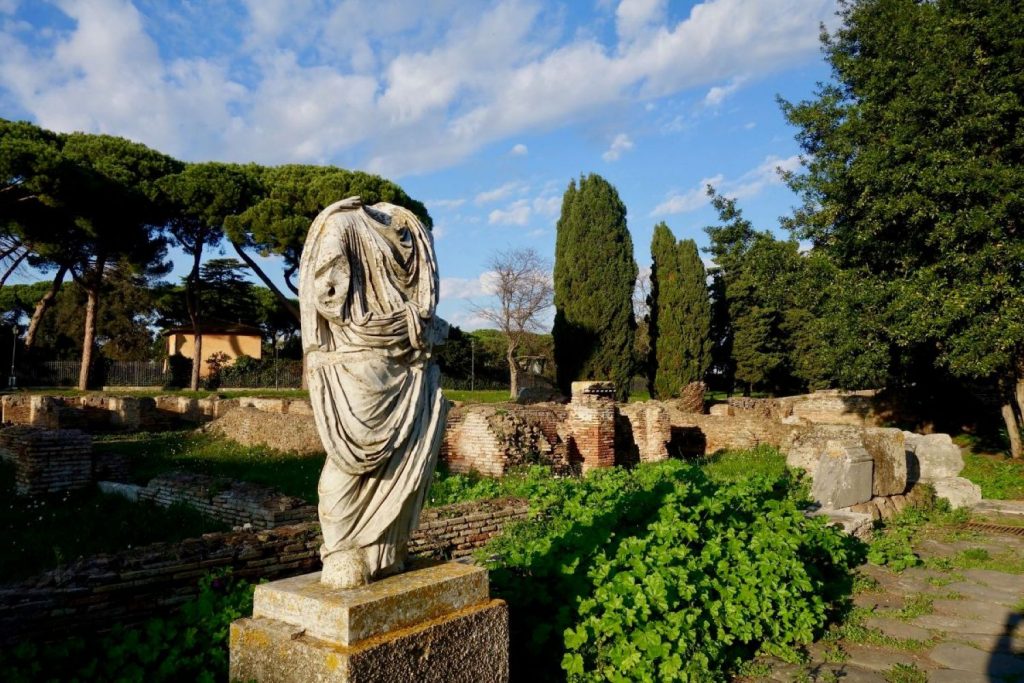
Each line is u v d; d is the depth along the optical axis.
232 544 6.00
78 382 39.91
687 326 32.38
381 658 3.17
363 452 3.49
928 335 15.66
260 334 45.72
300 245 31.12
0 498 12.22
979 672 5.72
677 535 6.70
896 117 15.92
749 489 9.39
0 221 28.17
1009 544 10.16
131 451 18.42
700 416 21.16
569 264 30.12
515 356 40.09
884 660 5.96
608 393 17.36
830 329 19.02
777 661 5.83
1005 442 18.69
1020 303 14.01
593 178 30.27
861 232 17.06
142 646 4.26
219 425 21.91
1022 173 13.73
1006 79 14.38
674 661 4.79
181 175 30.64
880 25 17.56
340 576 3.50
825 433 12.24
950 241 14.73
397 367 3.72
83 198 27.53
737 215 26.28
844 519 9.90
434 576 3.73
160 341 49.34
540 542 6.33
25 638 4.63
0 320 44.44
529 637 4.76
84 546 8.55
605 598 5.14
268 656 3.32
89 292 34.59
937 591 7.87
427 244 4.11
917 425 22.48
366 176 32.03
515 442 15.23
